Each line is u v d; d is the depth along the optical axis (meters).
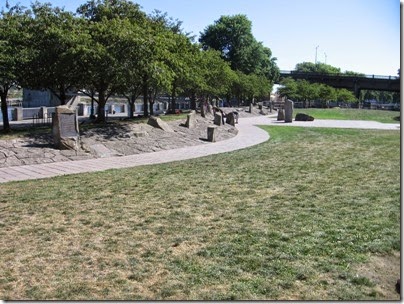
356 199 8.55
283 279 4.89
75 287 4.80
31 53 19.47
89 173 12.66
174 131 22.92
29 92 45.75
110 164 14.79
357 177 11.15
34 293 4.66
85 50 19.11
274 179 11.12
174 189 9.98
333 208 7.88
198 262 5.45
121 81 22.48
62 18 21.67
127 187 10.27
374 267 5.18
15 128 22.36
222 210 8.00
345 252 5.62
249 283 4.81
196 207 8.24
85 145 17.16
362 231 6.42
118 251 5.90
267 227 6.82
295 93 70.50
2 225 7.14
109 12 24.98
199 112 35.47
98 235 6.59
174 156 16.95
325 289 4.62
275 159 15.17
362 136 24.06
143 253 5.82
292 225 6.88
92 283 4.91
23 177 12.16
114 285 4.84
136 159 16.09
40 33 20.23
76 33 20.39
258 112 55.31
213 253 5.74
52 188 10.24
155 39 21.12
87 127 20.45
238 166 13.62
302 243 6.01
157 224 7.13
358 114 52.94
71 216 7.66
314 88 71.25
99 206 8.38
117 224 7.15
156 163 14.97
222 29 72.50
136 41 19.77
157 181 11.05
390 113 55.00
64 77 21.42
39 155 15.38
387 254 5.55
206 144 21.39
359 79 82.06
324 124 35.94
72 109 16.72
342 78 84.50
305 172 12.17
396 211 7.51
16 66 19.20
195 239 6.34
